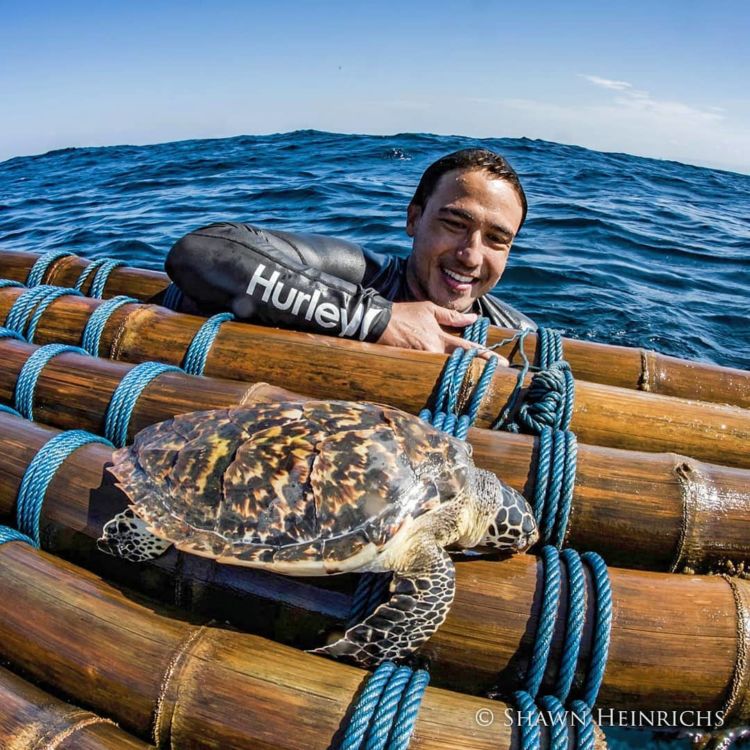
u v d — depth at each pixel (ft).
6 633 1.69
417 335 2.73
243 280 2.74
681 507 1.93
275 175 11.41
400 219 7.77
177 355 2.76
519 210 2.87
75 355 2.63
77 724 1.49
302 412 1.86
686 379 2.81
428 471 1.76
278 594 1.75
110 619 1.64
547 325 4.91
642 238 8.02
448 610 1.63
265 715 1.45
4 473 2.06
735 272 6.93
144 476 1.79
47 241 7.29
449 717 1.46
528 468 2.05
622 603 1.68
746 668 1.63
